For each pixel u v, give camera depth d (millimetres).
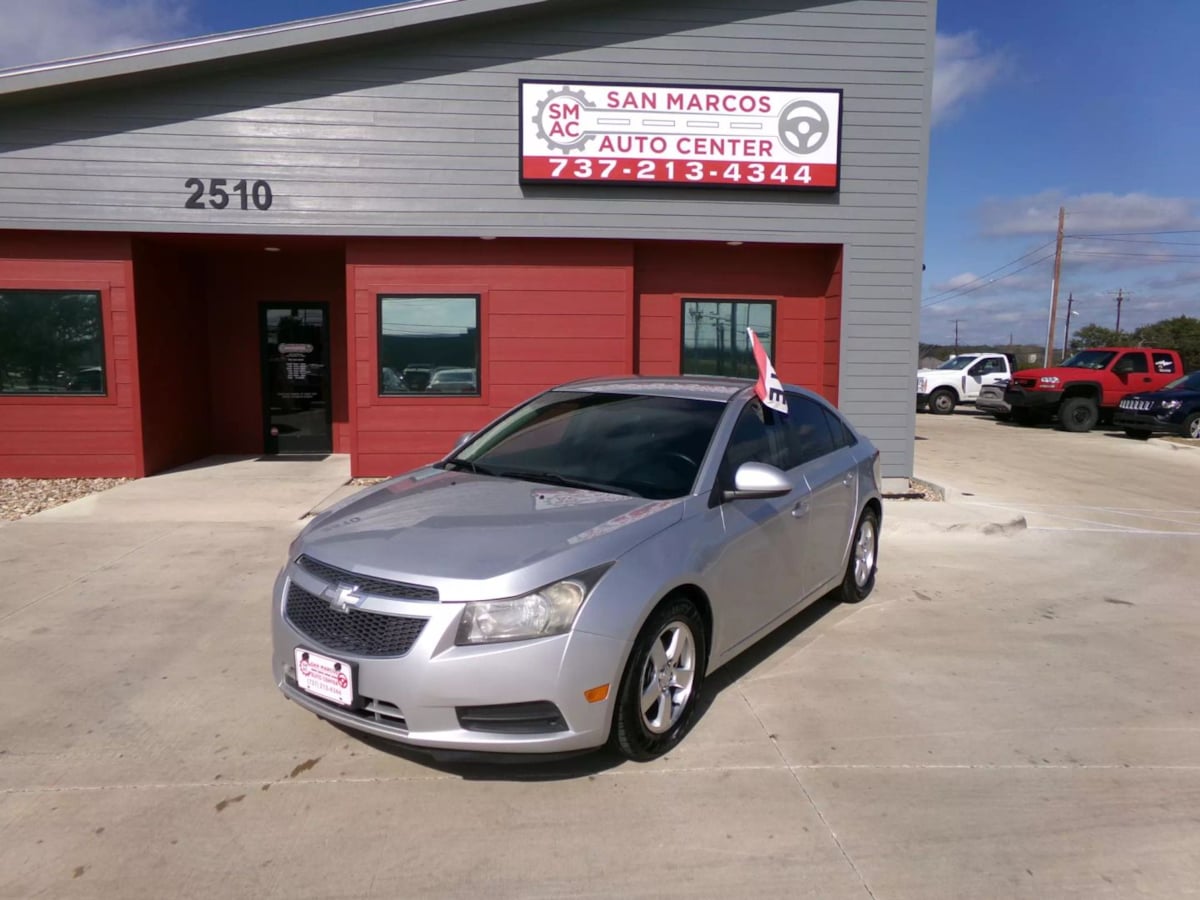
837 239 9930
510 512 3828
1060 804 3363
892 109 9812
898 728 4000
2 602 5648
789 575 4766
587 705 3270
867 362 10125
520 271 9898
